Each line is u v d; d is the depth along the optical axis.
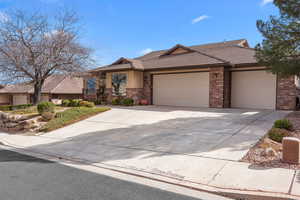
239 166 4.62
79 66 13.63
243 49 15.95
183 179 4.25
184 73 15.95
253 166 4.57
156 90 17.38
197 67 14.03
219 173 4.35
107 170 5.02
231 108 14.01
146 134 8.02
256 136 6.74
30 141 8.58
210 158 5.21
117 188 3.94
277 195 3.34
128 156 5.82
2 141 8.97
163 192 3.76
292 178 3.90
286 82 12.49
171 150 6.05
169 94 16.70
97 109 13.61
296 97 12.72
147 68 16.47
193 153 5.67
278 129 6.54
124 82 17.30
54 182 4.25
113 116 12.20
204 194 3.67
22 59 12.29
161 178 4.37
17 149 7.45
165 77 16.89
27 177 4.55
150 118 11.02
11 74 12.70
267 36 8.45
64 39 13.20
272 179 3.90
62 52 13.37
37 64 12.58
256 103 13.94
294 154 4.54
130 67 16.20
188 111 12.80
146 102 17.25
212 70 14.14
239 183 3.86
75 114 12.21
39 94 14.40
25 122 11.05
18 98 29.94
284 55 8.23
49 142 8.12
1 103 30.44
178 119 10.41
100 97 18.83
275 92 13.21
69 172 4.88
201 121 9.60
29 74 12.96
